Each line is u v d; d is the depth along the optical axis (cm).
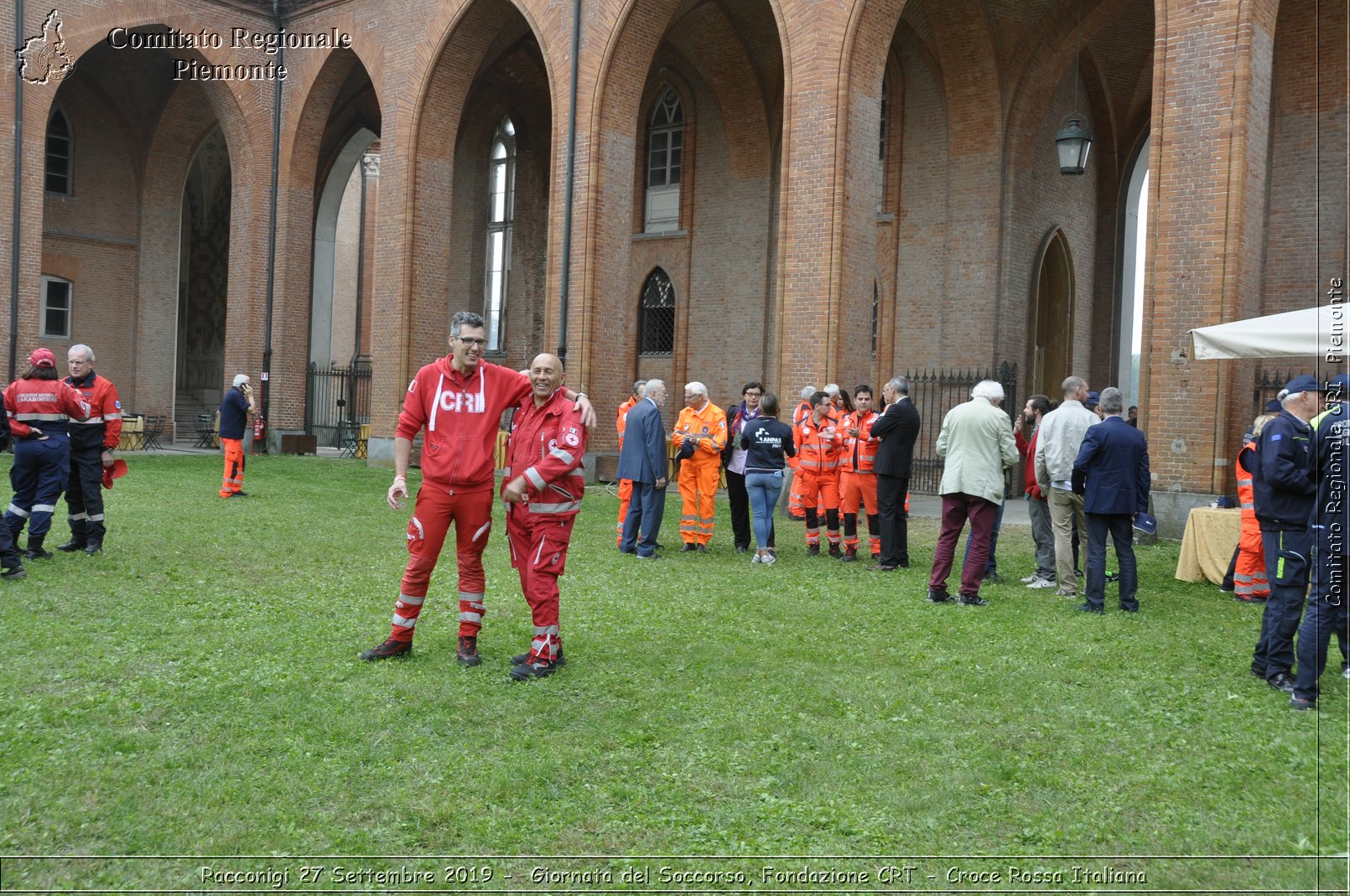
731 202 2291
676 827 379
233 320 2511
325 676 558
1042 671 610
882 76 1555
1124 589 809
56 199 2711
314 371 2659
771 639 682
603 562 1000
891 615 770
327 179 3081
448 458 578
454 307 2808
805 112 1527
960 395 1933
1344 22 1539
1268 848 365
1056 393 2192
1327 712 533
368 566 930
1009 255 1905
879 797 411
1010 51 1866
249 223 2445
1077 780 432
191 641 628
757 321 2236
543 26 1902
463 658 592
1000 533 1305
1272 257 1625
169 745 446
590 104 1816
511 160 2741
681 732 485
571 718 500
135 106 2791
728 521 1411
